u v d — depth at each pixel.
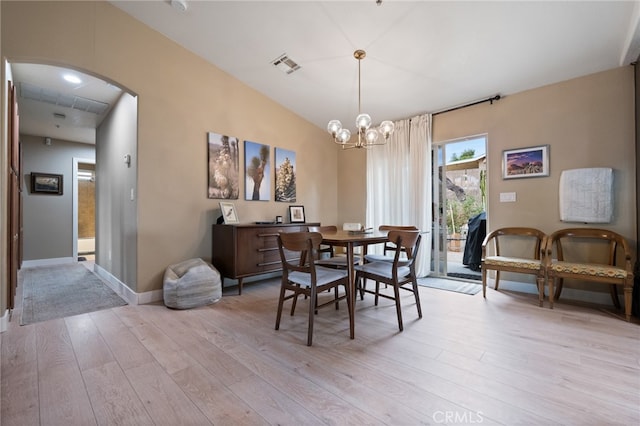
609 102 2.83
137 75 2.87
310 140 4.75
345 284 2.26
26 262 5.01
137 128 2.88
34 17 2.33
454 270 4.73
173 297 2.72
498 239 3.51
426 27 2.60
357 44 2.91
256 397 1.43
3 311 2.21
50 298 3.09
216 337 2.12
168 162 3.09
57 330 2.24
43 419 1.28
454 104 3.78
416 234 2.32
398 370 1.67
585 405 1.36
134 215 2.96
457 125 3.85
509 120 3.42
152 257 2.97
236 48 3.19
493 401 1.39
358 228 3.34
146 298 2.92
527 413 1.31
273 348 1.95
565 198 2.99
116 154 3.63
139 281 2.88
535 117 3.24
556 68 2.92
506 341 2.04
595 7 2.23
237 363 1.75
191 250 3.28
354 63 3.21
